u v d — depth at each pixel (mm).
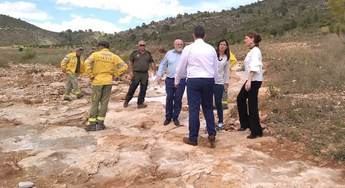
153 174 6660
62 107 11875
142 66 11273
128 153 7430
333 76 13867
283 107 10102
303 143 7895
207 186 6133
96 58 9023
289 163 6980
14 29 154125
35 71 21594
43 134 8875
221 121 9031
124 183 6426
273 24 72000
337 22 26672
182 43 9516
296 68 16000
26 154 7602
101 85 9039
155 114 10625
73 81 13320
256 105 8195
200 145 7984
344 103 10477
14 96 13633
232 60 11328
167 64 9602
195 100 7898
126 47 56969
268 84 13844
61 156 7379
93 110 9109
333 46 20828
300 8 84125
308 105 10164
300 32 47625
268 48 28641
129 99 11547
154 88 14945
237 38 55719
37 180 6500
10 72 21359
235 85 15062
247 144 7918
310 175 6477
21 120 10234
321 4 84688
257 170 6617
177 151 7535
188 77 7918
